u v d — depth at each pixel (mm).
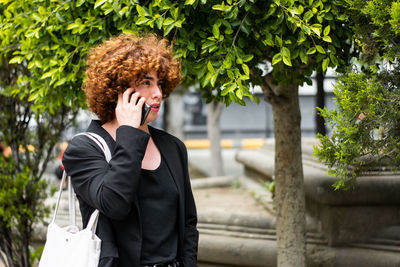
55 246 1846
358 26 2318
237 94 2252
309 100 17250
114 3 2311
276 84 2836
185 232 2141
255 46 2566
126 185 1738
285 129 3145
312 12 2268
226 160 15602
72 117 4008
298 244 3150
